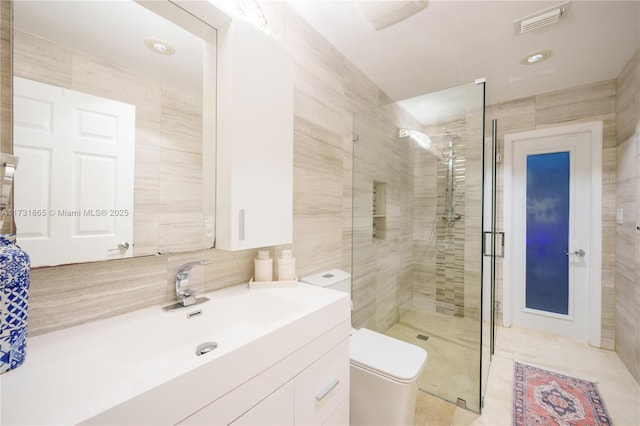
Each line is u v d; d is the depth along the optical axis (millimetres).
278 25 1419
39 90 715
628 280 2064
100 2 820
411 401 1287
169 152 971
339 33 1743
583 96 2490
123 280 887
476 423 1522
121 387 548
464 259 1752
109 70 835
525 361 2176
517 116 2797
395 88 2490
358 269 2096
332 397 1042
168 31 958
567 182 2625
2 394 522
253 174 1069
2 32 668
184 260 1046
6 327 579
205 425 606
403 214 2092
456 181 1788
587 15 1577
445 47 1896
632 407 1641
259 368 730
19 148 684
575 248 2576
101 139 820
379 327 2213
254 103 1071
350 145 2037
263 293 1141
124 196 870
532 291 2791
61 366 615
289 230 1225
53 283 750
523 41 1826
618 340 2262
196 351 901
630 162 2031
